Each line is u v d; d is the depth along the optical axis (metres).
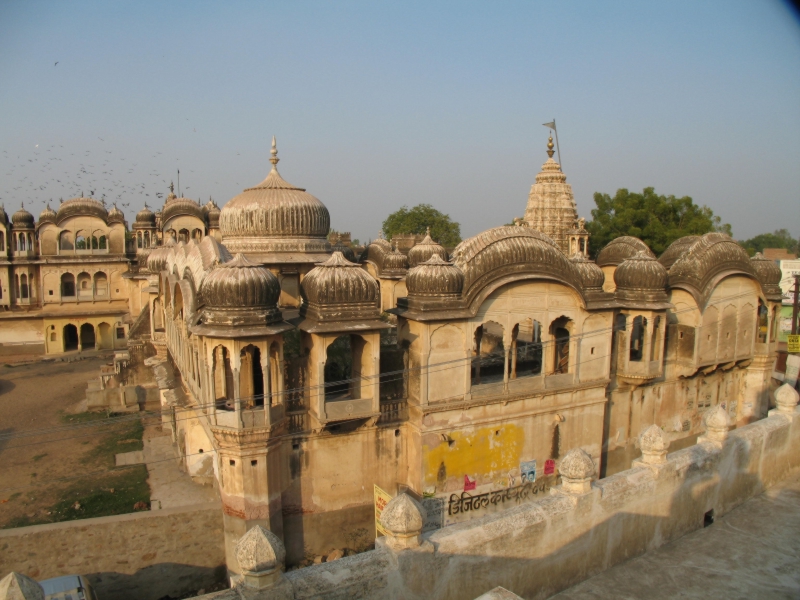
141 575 19.23
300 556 19.19
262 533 7.83
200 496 22.17
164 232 51.25
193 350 20.81
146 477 24.06
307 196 27.55
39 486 23.34
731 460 13.27
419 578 8.77
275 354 17.91
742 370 30.16
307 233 27.16
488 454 20.97
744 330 29.12
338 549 19.69
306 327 18.00
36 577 18.44
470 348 20.22
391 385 20.30
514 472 21.58
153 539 19.28
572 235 39.84
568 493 10.64
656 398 26.84
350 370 23.97
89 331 54.25
